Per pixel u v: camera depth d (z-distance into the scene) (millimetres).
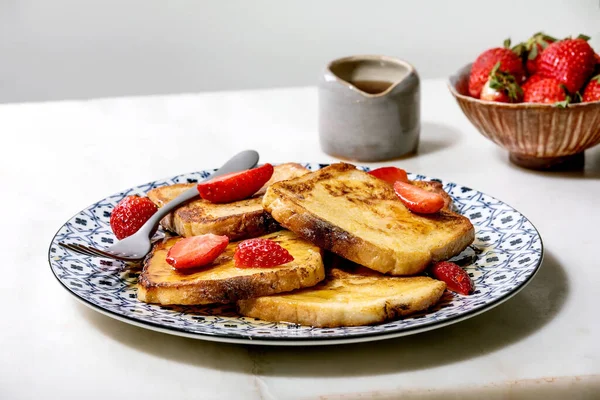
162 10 1646
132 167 939
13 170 937
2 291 729
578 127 843
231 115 1069
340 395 622
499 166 914
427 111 1064
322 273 680
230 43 1680
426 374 636
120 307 661
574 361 645
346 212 725
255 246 681
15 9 1624
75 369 647
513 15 1660
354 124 924
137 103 1115
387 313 650
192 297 665
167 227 767
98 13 1643
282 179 808
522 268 694
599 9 1641
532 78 886
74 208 857
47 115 1080
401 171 793
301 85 1718
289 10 1657
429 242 705
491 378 632
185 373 642
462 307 656
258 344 653
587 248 764
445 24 1673
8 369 647
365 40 1687
